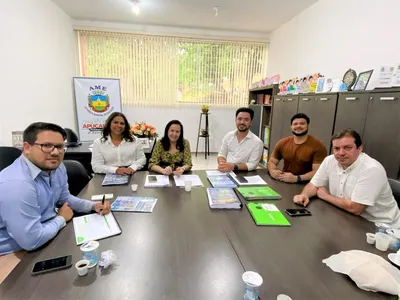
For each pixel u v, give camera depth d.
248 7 3.86
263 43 5.29
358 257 0.92
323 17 3.43
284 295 0.76
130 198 1.57
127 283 0.83
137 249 1.02
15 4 2.88
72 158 2.84
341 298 0.78
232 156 2.69
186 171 2.26
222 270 0.90
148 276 0.86
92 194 1.64
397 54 2.31
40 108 3.50
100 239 1.09
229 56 5.27
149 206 1.46
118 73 5.04
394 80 1.93
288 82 3.77
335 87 2.69
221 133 5.66
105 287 0.81
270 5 3.75
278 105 3.88
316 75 3.08
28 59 3.18
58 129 1.21
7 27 2.73
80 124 4.88
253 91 5.19
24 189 1.06
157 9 4.05
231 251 1.02
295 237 1.15
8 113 2.75
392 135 1.92
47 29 3.71
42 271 0.87
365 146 2.17
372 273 0.84
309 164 2.30
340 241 1.12
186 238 1.12
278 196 1.66
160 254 0.99
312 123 2.96
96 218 1.29
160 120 5.38
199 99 5.41
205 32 5.07
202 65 5.24
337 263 0.94
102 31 4.78
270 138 4.15
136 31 4.84
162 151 2.39
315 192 1.71
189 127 5.54
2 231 1.13
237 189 1.80
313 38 3.68
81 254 0.98
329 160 1.72
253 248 1.05
